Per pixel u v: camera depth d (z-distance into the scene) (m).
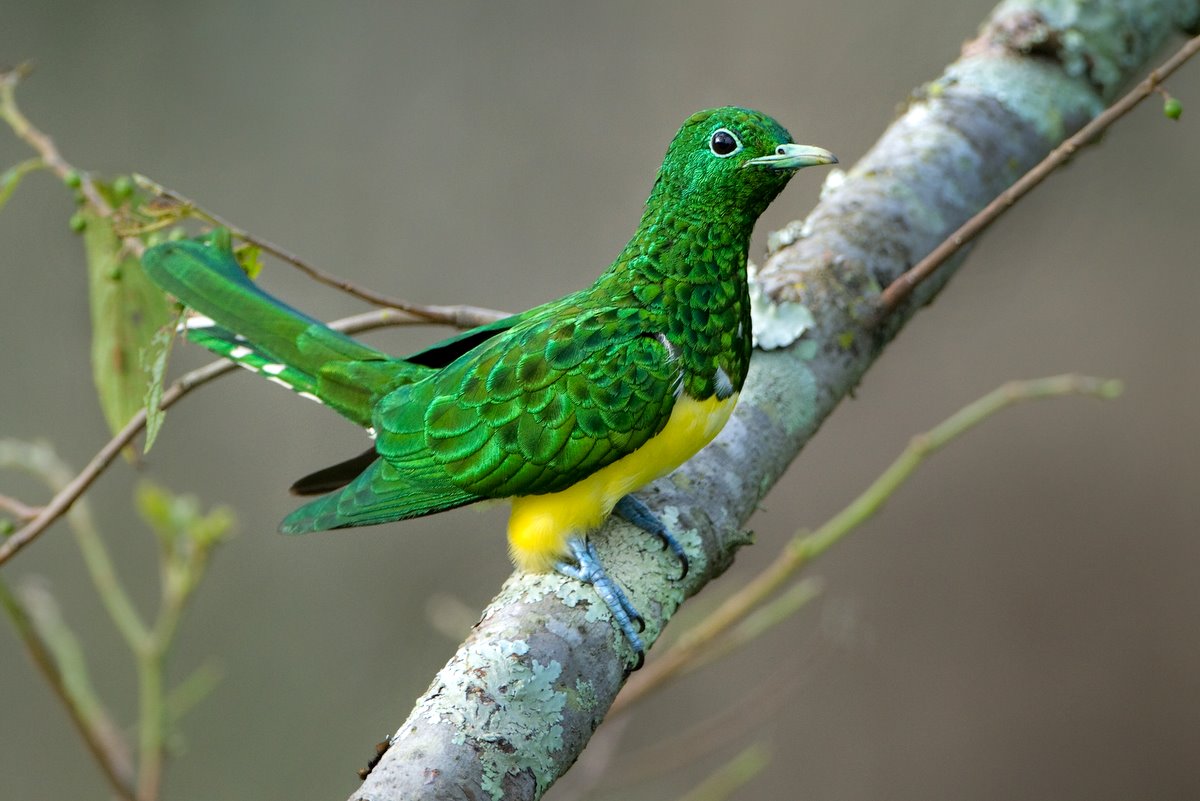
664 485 6.42
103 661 13.53
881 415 13.93
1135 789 13.06
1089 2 8.45
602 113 14.36
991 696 13.30
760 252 13.36
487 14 14.53
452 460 6.32
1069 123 8.27
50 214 14.31
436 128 14.44
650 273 6.36
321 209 14.35
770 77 14.08
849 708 13.31
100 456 6.83
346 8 14.60
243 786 13.38
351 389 6.89
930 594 13.58
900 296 7.13
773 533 13.66
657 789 12.70
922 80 13.73
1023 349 13.87
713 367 6.29
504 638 5.39
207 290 7.02
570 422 6.12
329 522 6.41
